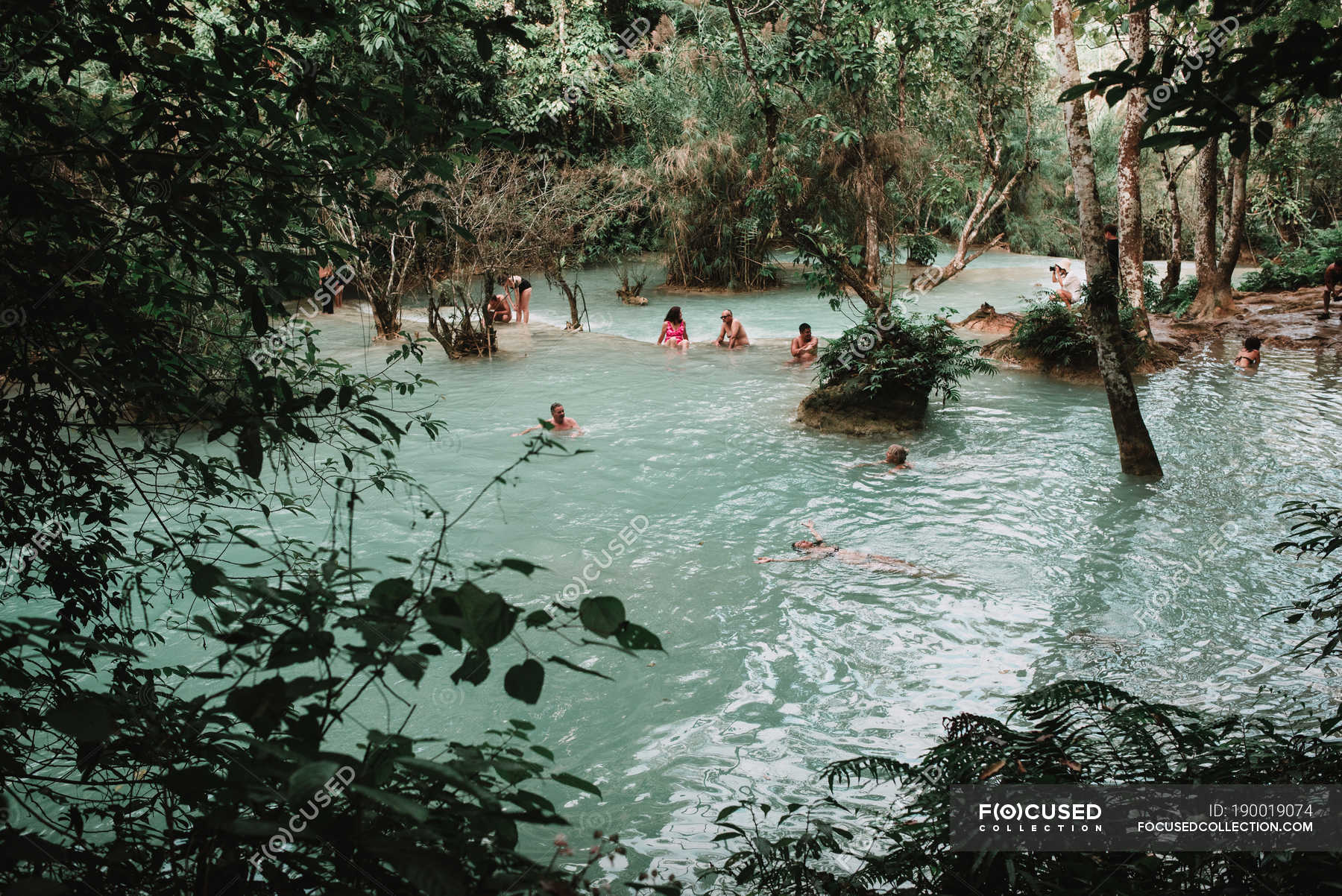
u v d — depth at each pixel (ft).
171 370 11.69
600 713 20.83
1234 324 69.00
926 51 81.51
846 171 77.00
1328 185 113.19
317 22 10.64
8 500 11.84
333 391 9.45
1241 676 21.26
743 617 25.21
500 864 6.02
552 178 79.41
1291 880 9.29
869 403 43.19
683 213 90.94
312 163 11.04
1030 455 39.17
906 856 10.66
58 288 9.78
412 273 67.51
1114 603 25.43
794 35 66.03
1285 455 38.06
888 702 20.99
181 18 10.45
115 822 8.48
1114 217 123.34
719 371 56.18
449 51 79.20
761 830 16.60
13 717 6.89
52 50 9.91
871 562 28.58
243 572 25.22
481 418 45.50
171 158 9.61
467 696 21.39
